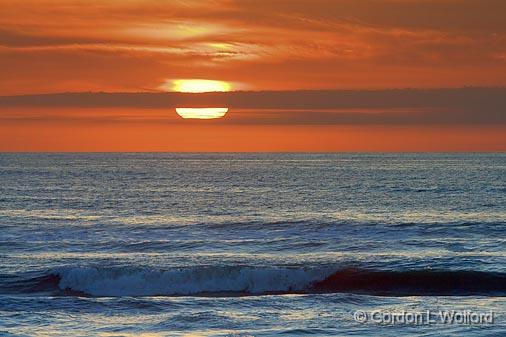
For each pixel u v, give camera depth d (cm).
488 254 6994
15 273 6181
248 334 4419
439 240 7962
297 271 6066
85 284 5981
